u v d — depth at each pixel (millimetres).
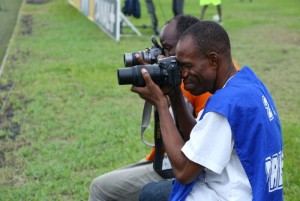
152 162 5480
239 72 3955
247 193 3777
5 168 8320
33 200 7285
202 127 3732
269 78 14055
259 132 3678
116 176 5355
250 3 30812
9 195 7367
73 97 12148
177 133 3969
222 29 3891
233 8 28594
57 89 12750
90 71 14570
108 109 11273
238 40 19516
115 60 16000
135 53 4840
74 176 8023
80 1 27297
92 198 5492
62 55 16859
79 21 24234
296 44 18750
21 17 26078
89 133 9828
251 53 17188
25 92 12547
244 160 3695
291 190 7355
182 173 3838
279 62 15984
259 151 3682
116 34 19203
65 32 21250
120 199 5383
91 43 18906
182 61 3891
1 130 10031
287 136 9352
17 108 11367
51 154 8797
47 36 20406
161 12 27000
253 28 22234
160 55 4875
